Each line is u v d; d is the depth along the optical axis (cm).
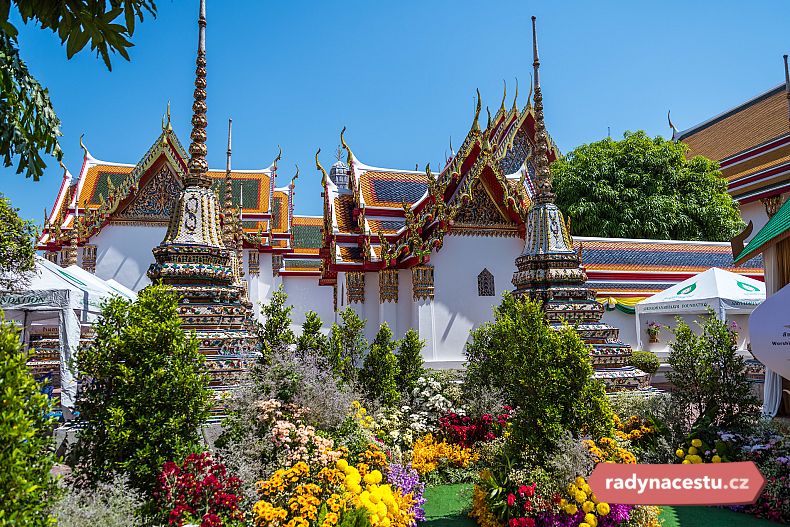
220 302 1032
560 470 610
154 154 2392
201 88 1131
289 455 614
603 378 1064
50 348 1617
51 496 424
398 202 1816
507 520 629
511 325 758
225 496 514
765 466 729
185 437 595
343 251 1711
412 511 645
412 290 1456
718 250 2169
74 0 429
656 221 2494
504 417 895
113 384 594
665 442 810
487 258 1476
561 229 1257
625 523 597
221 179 3150
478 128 1489
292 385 753
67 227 2584
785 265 1073
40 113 659
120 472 550
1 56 604
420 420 964
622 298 1988
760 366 1349
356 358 1113
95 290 1094
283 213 3322
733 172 3703
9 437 357
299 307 3572
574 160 2777
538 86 1310
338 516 512
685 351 887
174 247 1028
